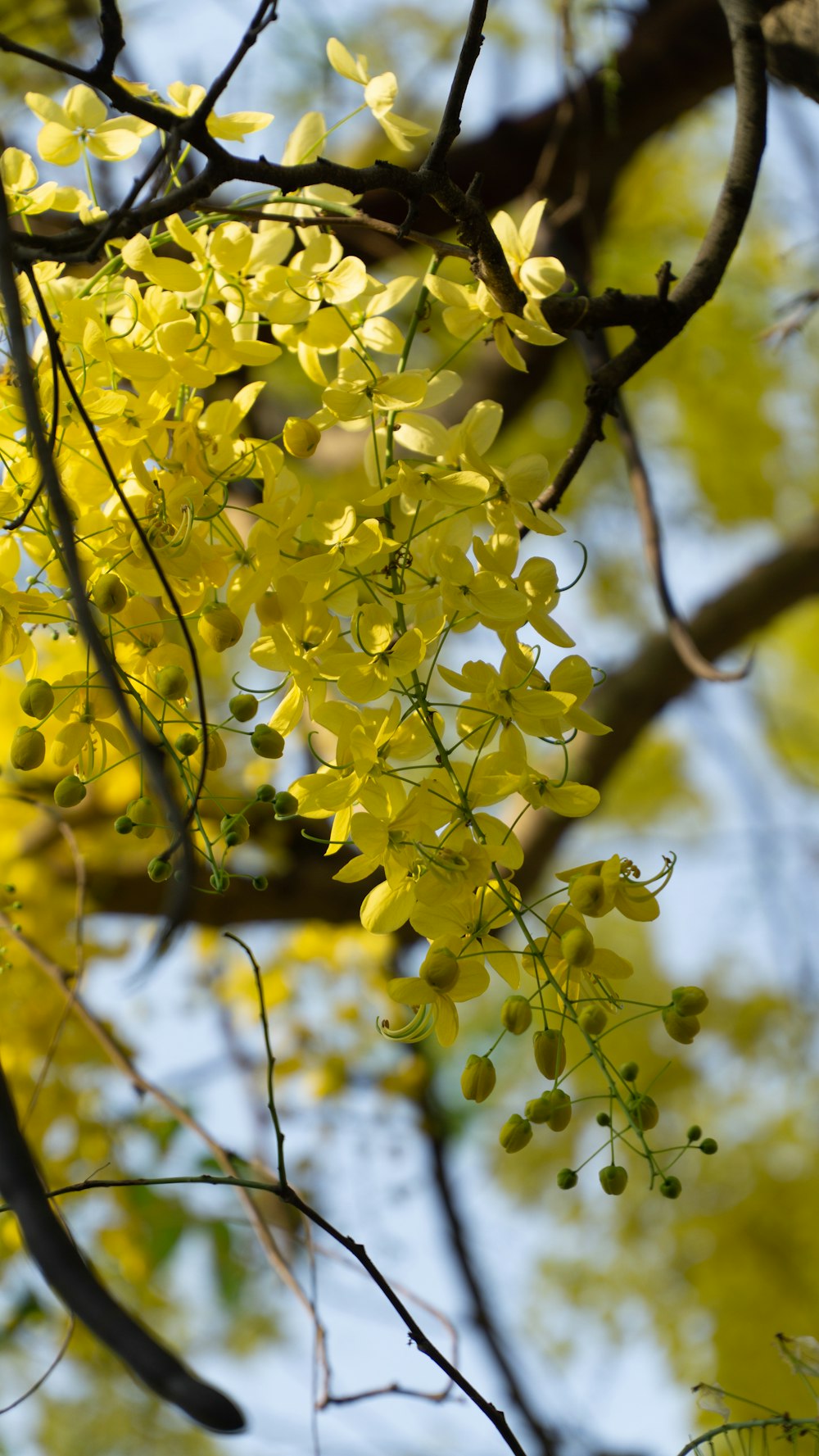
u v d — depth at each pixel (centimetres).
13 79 323
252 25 206
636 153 333
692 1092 550
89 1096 289
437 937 210
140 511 210
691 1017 211
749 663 234
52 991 280
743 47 225
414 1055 348
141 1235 294
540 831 383
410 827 210
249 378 244
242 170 207
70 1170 287
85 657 212
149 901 319
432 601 211
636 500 239
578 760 418
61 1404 477
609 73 264
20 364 200
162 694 210
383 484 213
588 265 264
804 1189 529
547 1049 209
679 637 238
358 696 211
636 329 220
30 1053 279
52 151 214
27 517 211
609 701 414
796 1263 512
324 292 213
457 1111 460
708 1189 534
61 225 237
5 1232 265
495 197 333
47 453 200
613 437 461
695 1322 507
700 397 471
